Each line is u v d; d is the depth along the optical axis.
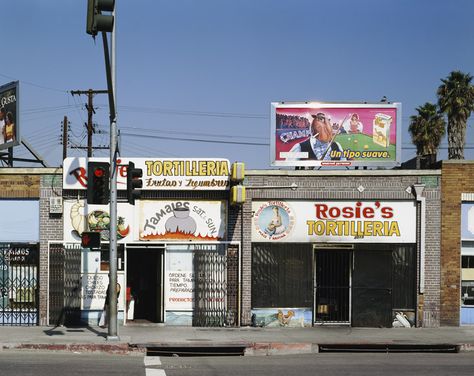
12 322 18.66
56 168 18.86
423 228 18.97
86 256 18.88
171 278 18.91
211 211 19.03
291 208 19.12
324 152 19.61
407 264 19.12
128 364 12.65
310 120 19.70
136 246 18.89
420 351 15.80
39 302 18.64
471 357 14.16
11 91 21.39
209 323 18.80
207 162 18.83
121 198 18.95
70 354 14.44
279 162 19.62
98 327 18.23
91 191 15.48
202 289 18.88
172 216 19.00
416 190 18.97
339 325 19.05
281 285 18.98
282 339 16.25
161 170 18.78
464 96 44.66
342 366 12.45
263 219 19.09
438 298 18.92
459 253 18.97
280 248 19.06
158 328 18.20
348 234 19.11
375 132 19.62
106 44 13.59
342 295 19.22
